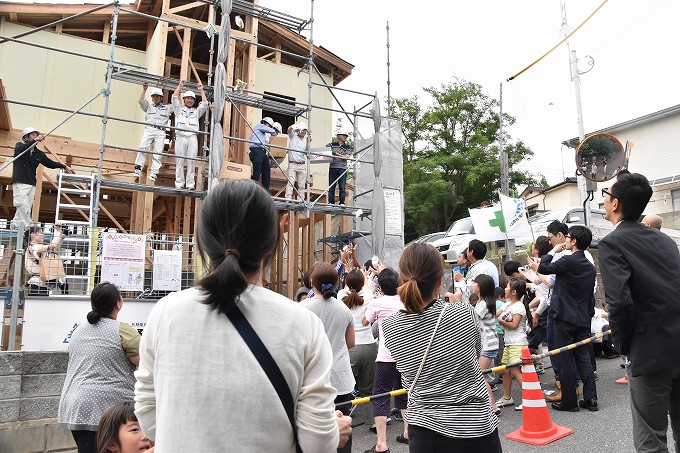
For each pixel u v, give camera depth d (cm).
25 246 577
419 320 276
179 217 1196
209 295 138
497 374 745
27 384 444
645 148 2211
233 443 128
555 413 544
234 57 1204
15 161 780
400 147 1295
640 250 308
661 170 2153
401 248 1234
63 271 608
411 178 2753
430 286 280
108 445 262
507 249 1055
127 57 1234
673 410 305
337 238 1150
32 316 571
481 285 561
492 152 2731
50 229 611
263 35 1384
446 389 262
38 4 1134
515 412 580
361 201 1247
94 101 1195
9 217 1250
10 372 439
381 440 481
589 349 626
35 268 589
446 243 1334
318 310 421
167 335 139
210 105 970
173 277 673
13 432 434
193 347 136
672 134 2133
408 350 275
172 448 128
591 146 988
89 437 314
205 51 1352
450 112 2892
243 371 133
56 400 452
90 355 330
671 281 299
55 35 1175
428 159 2711
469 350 268
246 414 130
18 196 773
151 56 1126
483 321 558
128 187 825
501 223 1080
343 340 427
